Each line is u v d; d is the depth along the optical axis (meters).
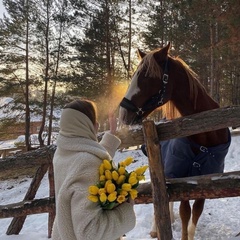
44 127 24.05
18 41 21.62
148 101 3.25
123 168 1.65
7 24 21.27
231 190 2.73
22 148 21.50
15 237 4.23
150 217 5.22
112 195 1.55
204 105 3.36
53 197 3.95
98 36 20.09
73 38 20.77
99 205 1.58
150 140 2.84
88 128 1.77
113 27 20.66
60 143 1.75
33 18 21.39
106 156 1.73
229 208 5.44
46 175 13.53
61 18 20.83
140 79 3.25
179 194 2.88
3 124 22.45
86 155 1.67
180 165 3.22
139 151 14.77
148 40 19.77
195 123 2.77
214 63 16.72
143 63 3.29
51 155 4.01
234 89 26.16
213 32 16.12
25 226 5.95
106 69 20.66
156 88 3.24
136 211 5.68
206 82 22.55
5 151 20.36
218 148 3.18
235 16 10.97
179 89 3.32
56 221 1.69
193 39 17.98
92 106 1.85
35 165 4.11
